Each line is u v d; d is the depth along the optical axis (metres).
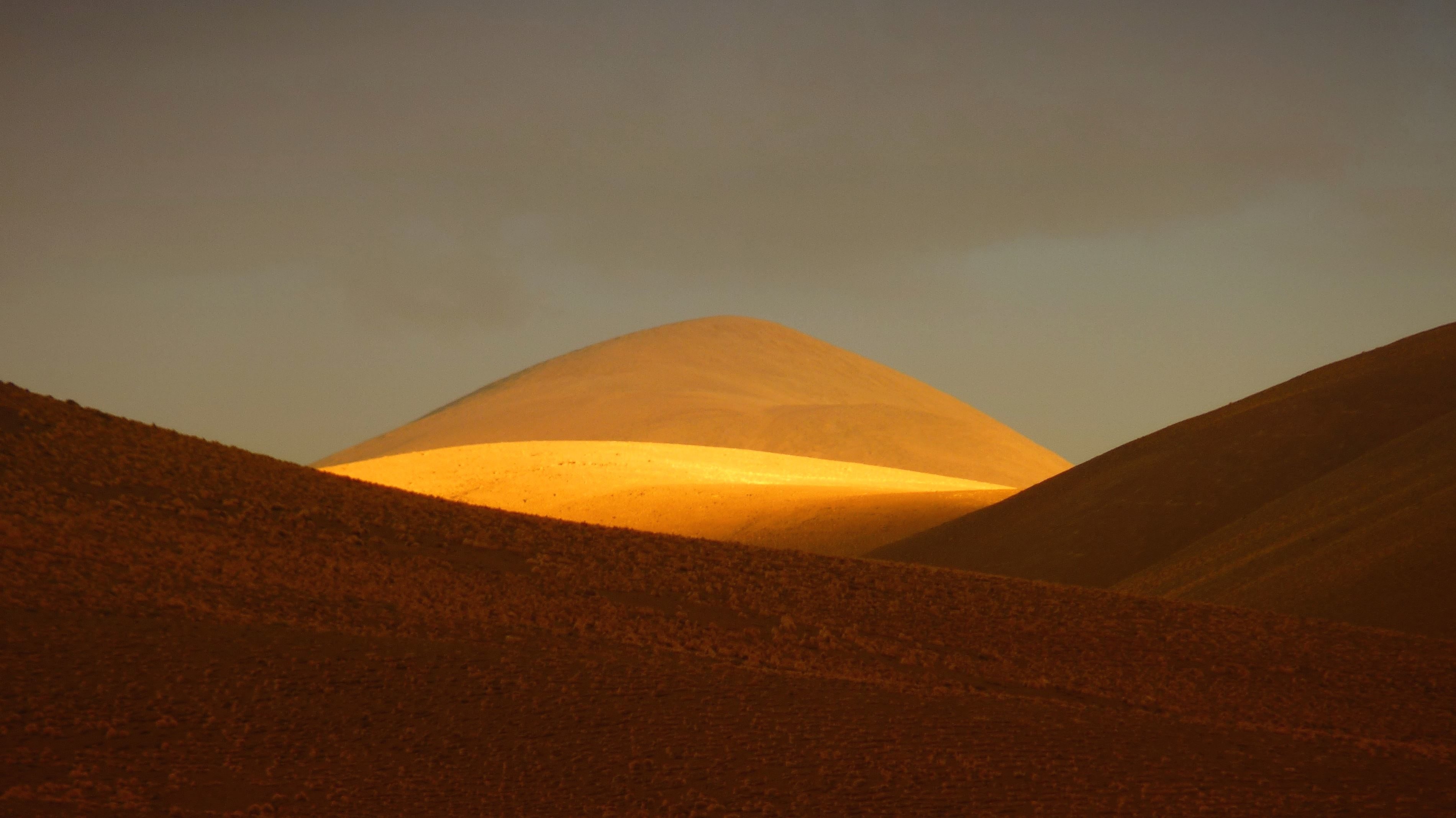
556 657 67.69
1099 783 55.25
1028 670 79.88
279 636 63.84
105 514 78.50
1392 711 75.75
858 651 80.75
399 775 51.59
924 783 54.19
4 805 43.97
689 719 60.16
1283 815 51.94
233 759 51.00
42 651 56.31
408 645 65.94
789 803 51.34
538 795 50.97
